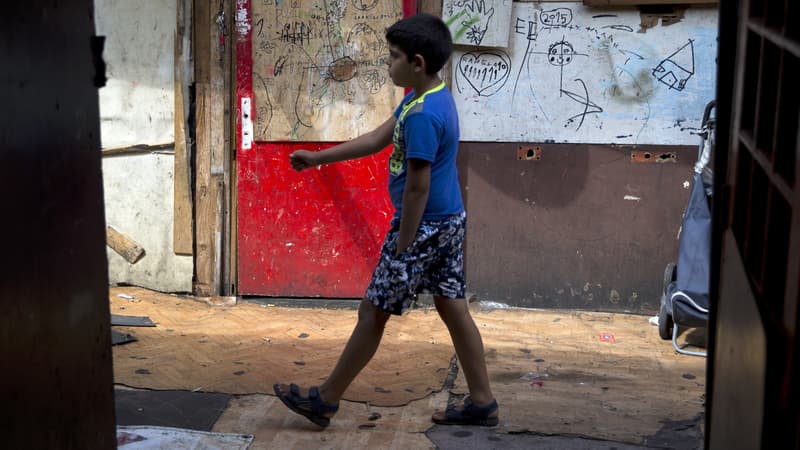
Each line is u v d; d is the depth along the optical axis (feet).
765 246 5.14
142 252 18.52
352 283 18.02
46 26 6.49
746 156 6.28
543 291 17.75
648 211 17.17
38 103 6.34
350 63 17.17
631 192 17.19
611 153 17.13
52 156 6.60
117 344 15.12
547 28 16.93
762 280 5.16
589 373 14.08
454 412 11.87
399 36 10.64
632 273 17.42
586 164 17.24
